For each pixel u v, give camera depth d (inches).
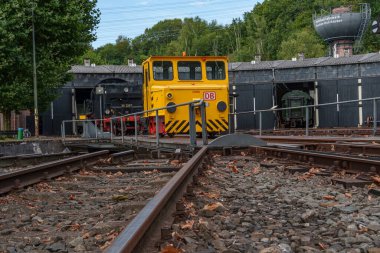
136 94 1227.9
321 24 3425.2
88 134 991.6
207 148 477.4
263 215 200.8
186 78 698.2
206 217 193.5
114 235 167.9
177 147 514.0
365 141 554.3
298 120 1785.2
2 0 1109.7
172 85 691.4
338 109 1808.6
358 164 311.4
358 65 1777.8
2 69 1107.9
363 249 143.2
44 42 1197.7
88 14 1256.2
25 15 1118.4
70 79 1316.4
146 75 722.8
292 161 401.1
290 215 200.1
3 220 209.0
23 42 1157.1
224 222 183.6
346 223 181.8
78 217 209.3
